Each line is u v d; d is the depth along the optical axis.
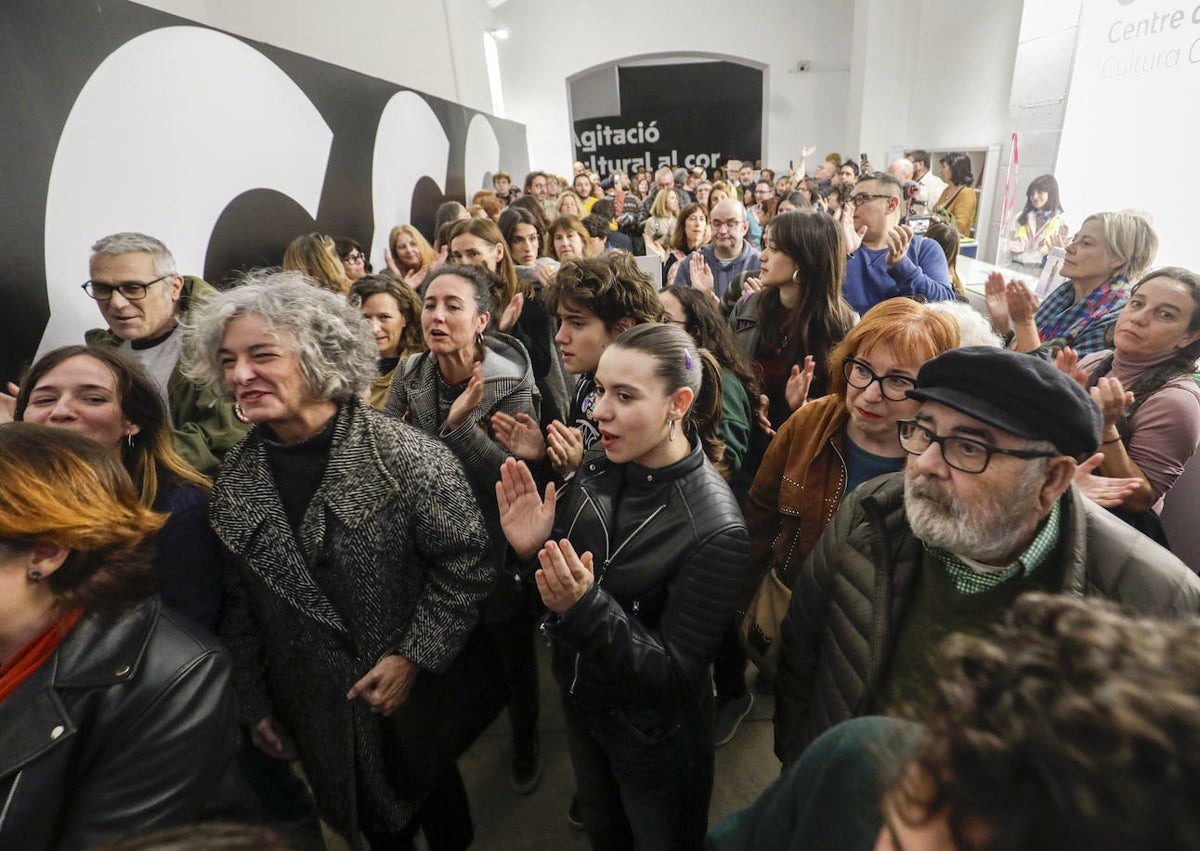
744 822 0.73
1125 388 1.47
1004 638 0.34
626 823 1.39
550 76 12.75
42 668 0.73
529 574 1.28
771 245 1.96
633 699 1.10
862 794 0.53
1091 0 3.17
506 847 1.67
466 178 7.32
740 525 1.09
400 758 1.28
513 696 1.75
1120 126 2.97
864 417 1.26
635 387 1.05
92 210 2.21
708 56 12.66
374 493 1.12
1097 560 0.78
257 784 1.27
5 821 0.67
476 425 1.67
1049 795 0.25
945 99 7.57
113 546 0.77
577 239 3.81
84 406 1.11
